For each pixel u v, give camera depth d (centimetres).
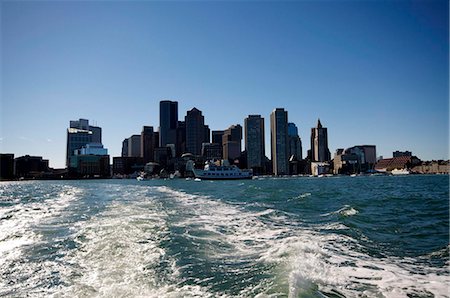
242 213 2730
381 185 8938
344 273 1105
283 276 1013
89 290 948
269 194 5216
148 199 4319
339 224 2092
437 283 1025
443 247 1501
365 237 1730
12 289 985
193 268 1151
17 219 2416
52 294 934
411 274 1113
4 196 5741
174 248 1438
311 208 3106
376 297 911
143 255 1322
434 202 3581
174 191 6819
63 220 2316
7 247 1499
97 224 2066
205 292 922
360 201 3769
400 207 3125
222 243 1556
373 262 1259
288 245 1449
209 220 2298
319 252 1366
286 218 2434
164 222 2108
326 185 9319
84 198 4700
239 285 966
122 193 6041
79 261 1251
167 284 990
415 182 11050
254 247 1472
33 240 1645
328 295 912
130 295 902
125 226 1945
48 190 8300
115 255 1321
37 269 1167
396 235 1789
